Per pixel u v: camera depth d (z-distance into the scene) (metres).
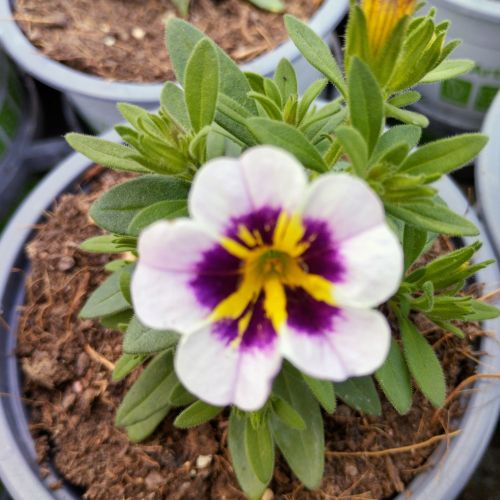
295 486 0.13
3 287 0.15
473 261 0.15
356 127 0.09
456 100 0.23
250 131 0.11
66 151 0.24
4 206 0.23
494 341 0.14
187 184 0.12
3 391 0.14
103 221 0.11
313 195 0.07
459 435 0.13
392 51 0.09
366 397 0.12
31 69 0.20
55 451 0.14
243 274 0.08
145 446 0.14
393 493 0.13
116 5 0.22
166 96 0.12
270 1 0.22
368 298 0.07
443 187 0.15
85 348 0.15
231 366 0.08
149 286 0.08
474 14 0.19
